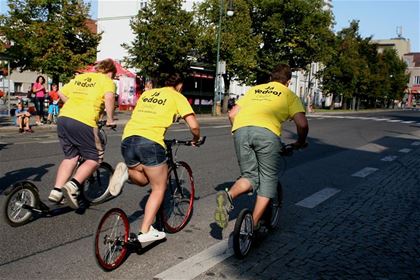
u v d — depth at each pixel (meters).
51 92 17.28
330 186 7.73
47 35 19.56
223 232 5.02
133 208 5.78
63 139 5.08
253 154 4.33
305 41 32.78
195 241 4.71
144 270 3.92
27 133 14.33
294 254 4.45
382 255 4.52
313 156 11.36
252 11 32.78
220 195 4.12
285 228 5.27
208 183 7.54
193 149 11.62
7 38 20.44
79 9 20.12
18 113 14.59
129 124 4.29
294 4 31.78
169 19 24.03
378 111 56.59
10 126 15.49
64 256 4.14
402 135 18.88
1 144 11.23
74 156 5.18
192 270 3.95
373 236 5.11
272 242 4.77
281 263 4.20
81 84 5.09
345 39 48.53
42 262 3.99
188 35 24.38
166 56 23.86
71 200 4.85
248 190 4.34
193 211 5.83
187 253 4.36
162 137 4.22
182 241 4.70
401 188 7.75
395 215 6.02
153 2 24.45
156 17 24.09
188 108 4.31
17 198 4.93
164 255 4.29
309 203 6.47
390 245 4.83
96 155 5.12
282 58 33.53
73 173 5.52
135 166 4.24
